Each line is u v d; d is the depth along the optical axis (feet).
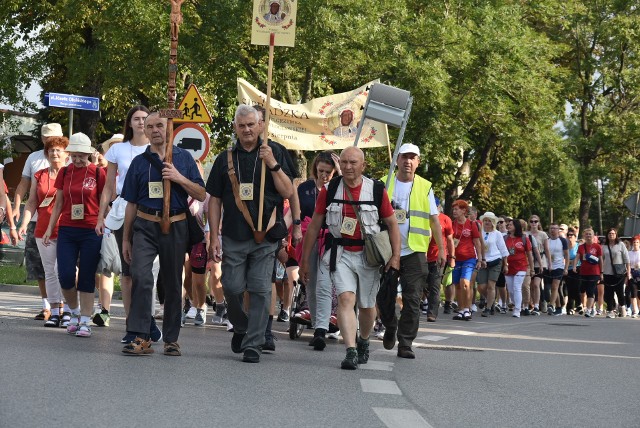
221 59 112.16
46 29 143.95
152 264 35.96
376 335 51.75
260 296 36.19
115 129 159.94
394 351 44.42
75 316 42.50
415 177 42.73
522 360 43.80
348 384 31.96
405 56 111.04
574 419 27.99
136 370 31.65
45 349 35.81
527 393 32.81
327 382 32.12
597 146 192.95
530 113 137.18
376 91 44.60
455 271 76.64
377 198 36.60
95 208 41.52
